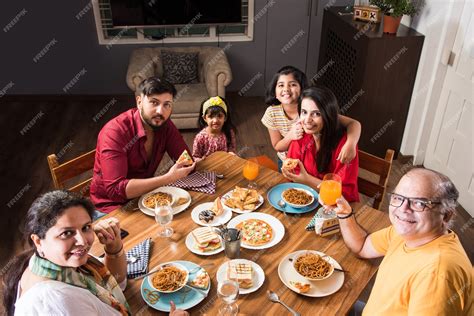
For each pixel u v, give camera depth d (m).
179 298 1.43
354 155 2.02
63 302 1.06
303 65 5.20
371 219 1.83
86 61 5.03
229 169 2.23
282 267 1.56
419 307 1.17
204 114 2.67
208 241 1.66
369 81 3.65
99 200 2.17
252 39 5.01
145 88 2.03
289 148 2.35
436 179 1.25
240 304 1.41
